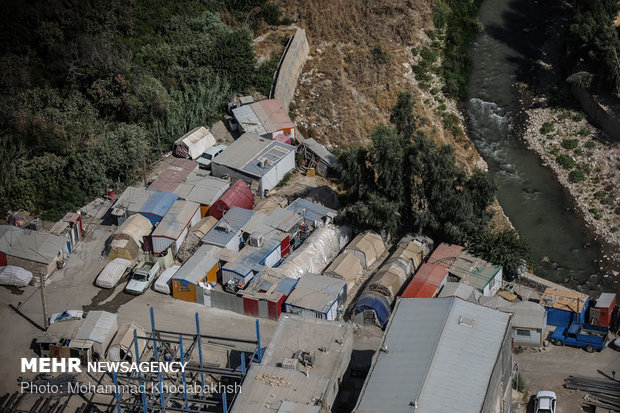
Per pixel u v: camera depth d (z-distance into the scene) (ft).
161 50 333.62
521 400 203.72
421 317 193.88
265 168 279.90
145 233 252.42
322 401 172.65
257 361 192.85
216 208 262.47
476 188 252.01
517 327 219.20
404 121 268.00
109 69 307.58
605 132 331.57
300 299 223.51
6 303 233.96
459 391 171.83
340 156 261.65
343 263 241.14
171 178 274.98
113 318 217.15
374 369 182.29
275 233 250.98
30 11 324.19
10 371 209.05
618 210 293.84
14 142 289.33
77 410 193.06
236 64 332.39
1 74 305.32
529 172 319.88
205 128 301.63
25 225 263.08
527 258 250.57
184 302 235.81
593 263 271.49
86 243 258.57
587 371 211.00
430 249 255.70
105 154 279.49
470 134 344.08
